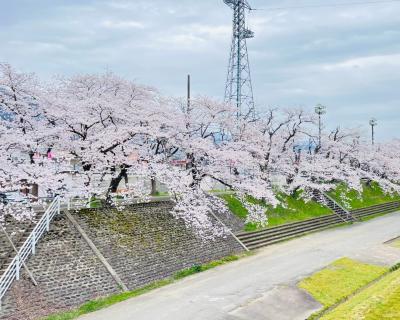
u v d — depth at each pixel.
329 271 24.75
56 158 24.44
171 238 26.95
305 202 44.50
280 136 43.62
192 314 18.39
